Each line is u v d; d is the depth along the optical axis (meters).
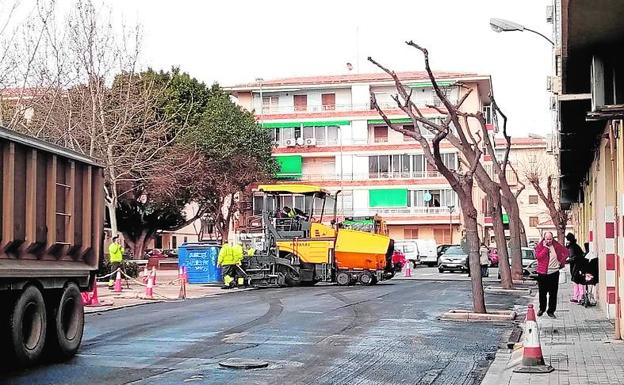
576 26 10.91
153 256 55.22
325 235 33.53
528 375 10.72
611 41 11.58
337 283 33.62
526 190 93.12
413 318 18.75
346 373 11.08
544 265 18.62
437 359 12.47
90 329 16.38
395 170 72.31
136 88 37.38
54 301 12.42
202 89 54.19
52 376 10.71
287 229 33.81
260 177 56.66
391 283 35.38
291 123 74.12
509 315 18.50
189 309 21.48
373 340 14.62
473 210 19.55
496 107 32.22
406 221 71.81
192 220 54.16
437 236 72.25
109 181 35.31
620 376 10.60
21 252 11.53
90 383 10.18
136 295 26.67
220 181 53.00
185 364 11.71
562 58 12.75
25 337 11.48
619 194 13.89
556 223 48.38
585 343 13.91
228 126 53.50
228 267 32.56
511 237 35.72
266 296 26.92
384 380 10.62
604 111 11.62
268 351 13.09
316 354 12.79
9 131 10.99
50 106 31.44
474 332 16.08
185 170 47.22
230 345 13.77
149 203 48.94
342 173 72.94
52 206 12.30
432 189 71.56
